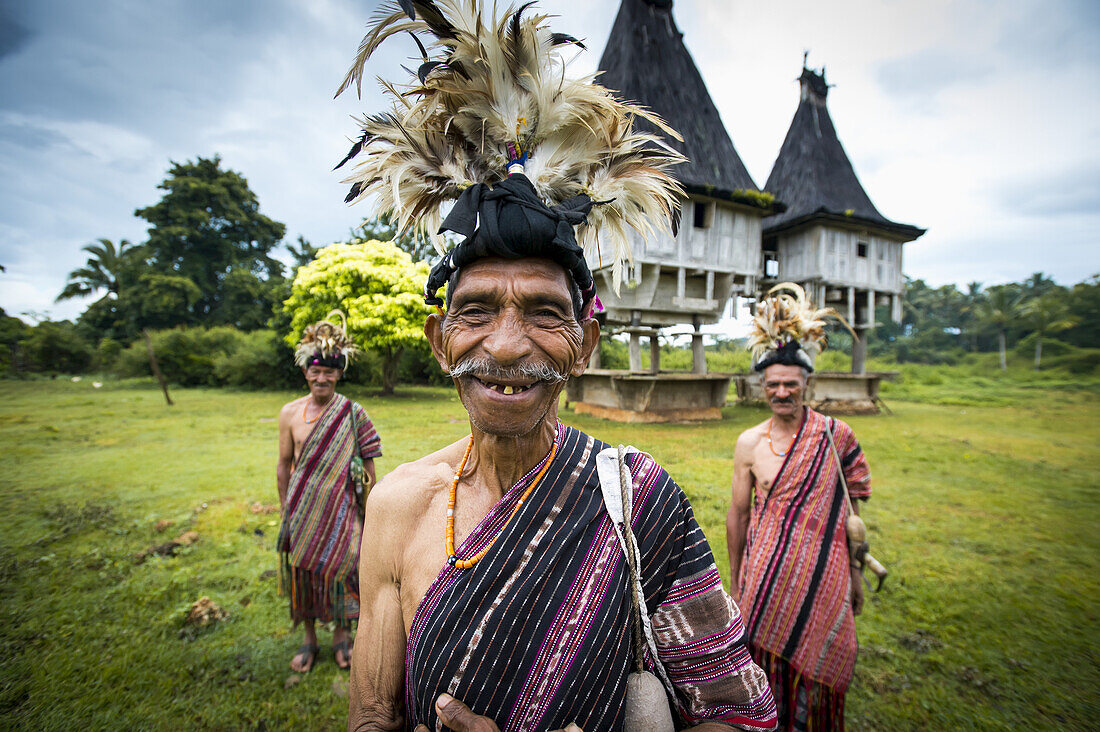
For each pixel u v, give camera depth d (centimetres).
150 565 473
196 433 1186
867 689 322
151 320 3978
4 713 292
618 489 102
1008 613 414
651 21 1539
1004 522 636
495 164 109
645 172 117
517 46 108
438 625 93
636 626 101
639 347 1448
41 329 3388
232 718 290
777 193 2030
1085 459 1026
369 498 112
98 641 357
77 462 879
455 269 98
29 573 457
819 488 241
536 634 92
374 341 1855
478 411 93
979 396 2756
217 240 4747
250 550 507
